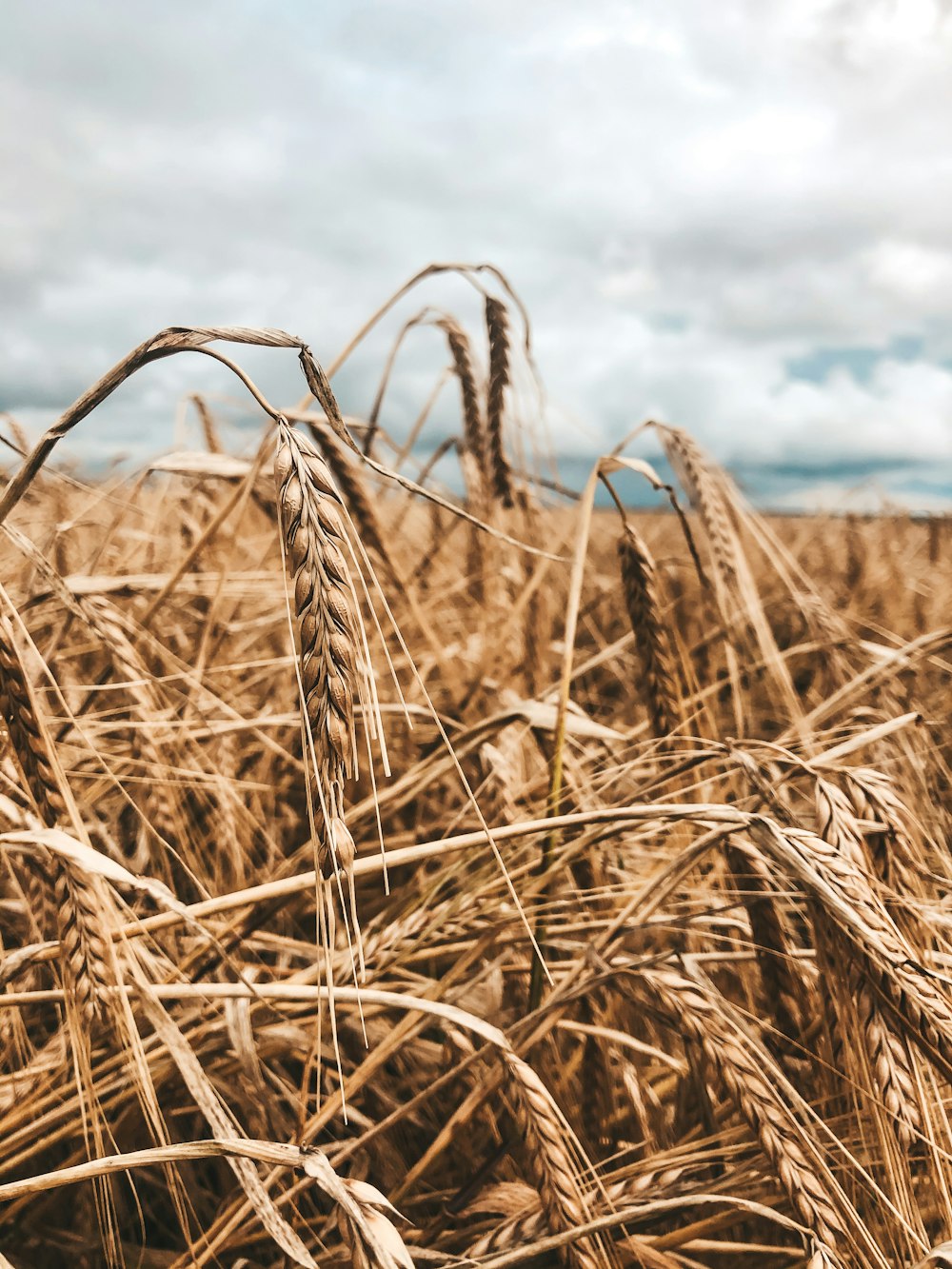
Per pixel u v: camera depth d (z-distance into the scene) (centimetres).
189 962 160
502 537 115
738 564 242
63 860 115
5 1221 147
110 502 308
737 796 199
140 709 193
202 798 212
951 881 152
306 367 97
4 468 263
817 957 130
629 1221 124
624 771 179
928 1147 117
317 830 84
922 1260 94
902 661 240
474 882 173
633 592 205
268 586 329
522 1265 128
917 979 115
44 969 177
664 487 197
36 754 114
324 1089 186
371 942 166
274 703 305
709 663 294
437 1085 134
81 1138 157
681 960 147
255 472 225
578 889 195
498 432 293
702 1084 147
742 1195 140
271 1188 147
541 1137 121
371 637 289
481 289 270
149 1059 141
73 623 241
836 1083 150
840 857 124
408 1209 167
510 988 197
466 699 284
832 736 212
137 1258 156
